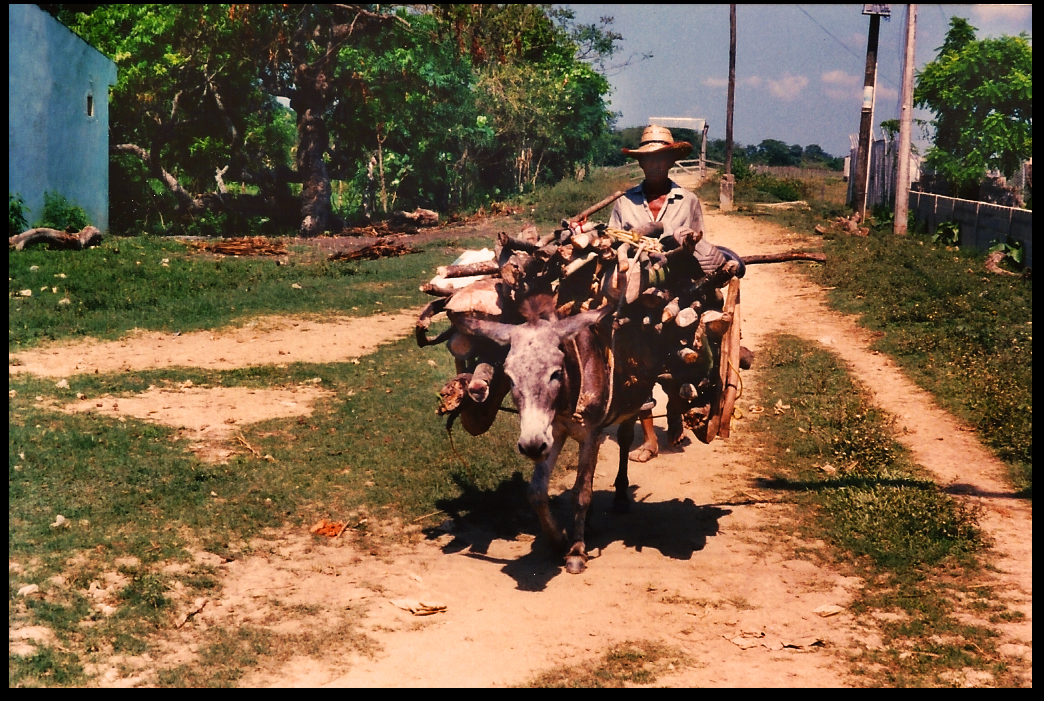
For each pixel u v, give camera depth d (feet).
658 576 21.39
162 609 18.65
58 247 62.75
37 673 15.89
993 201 81.56
